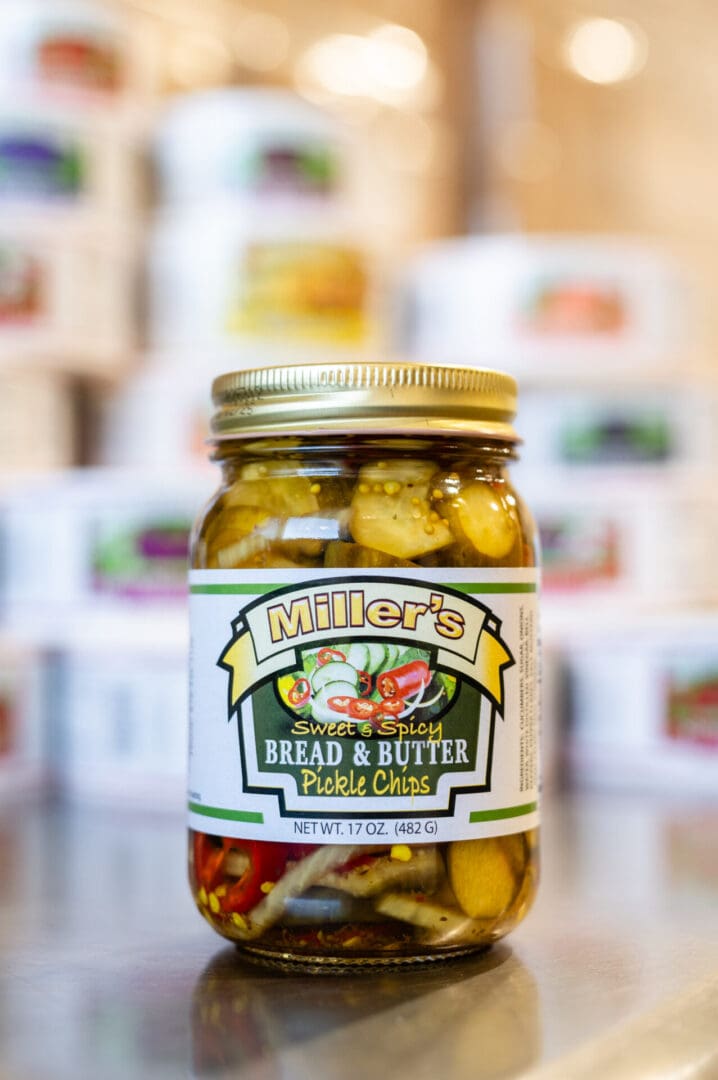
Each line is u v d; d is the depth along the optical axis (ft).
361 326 2.87
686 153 5.07
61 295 2.74
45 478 2.55
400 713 1.54
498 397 1.60
